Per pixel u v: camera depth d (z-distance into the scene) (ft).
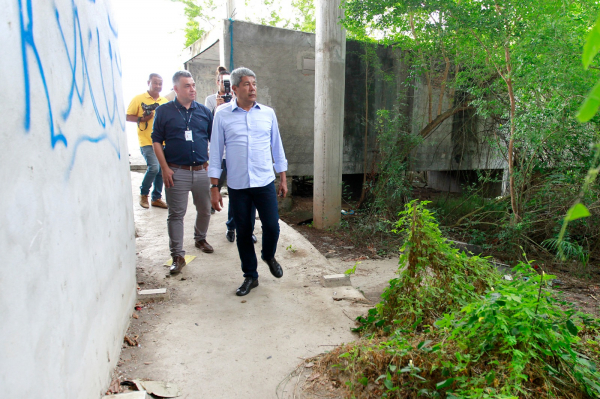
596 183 21.34
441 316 9.91
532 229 23.13
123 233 10.89
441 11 21.30
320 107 26.66
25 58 5.19
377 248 24.03
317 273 15.17
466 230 26.16
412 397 7.62
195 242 16.80
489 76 24.79
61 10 6.72
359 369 8.43
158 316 11.76
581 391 6.93
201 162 14.62
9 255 4.50
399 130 30.50
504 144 28.99
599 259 21.84
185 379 8.98
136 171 32.76
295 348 10.27
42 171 5.51
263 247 13.35
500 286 8.80
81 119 7.47
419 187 42.14
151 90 20.45
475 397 6.41
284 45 29.01
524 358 6.93
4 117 4.56
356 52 31.35
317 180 27.45
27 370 4.76
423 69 29.25
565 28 18.25
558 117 19.30
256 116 12.55
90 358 7.19
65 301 6.04
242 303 12.68
